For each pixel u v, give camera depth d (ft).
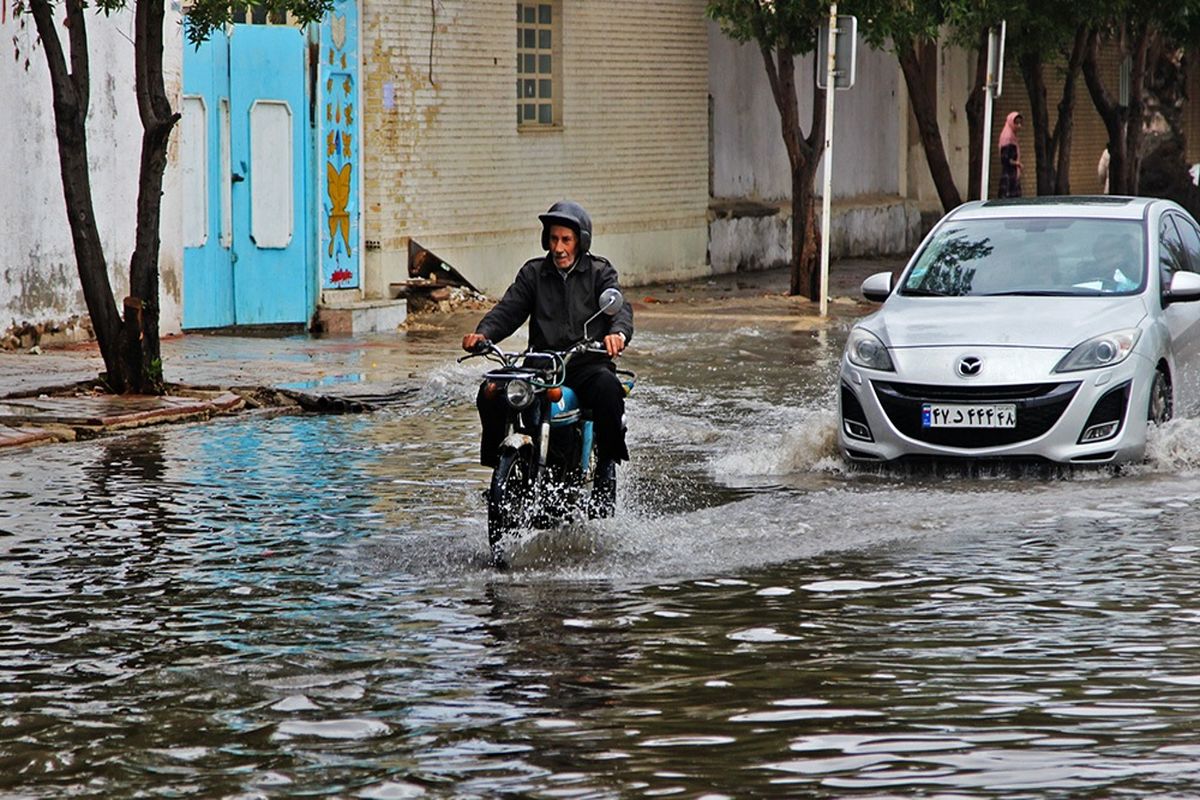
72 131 77.61
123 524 52.85
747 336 109.81
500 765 29.71
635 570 46.57
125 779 29.27
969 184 194.59
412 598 43.24
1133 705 33.17
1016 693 34.17
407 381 86.33
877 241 178.50
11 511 54.75
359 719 32.65
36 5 75.92
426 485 60.03
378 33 116.47
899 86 182.60
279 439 70.38
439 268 122.52
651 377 90.74
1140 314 63.87
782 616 41.11
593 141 137.49
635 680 35.40
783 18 122.83
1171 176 195.83
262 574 46.14
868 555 48.39
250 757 30.35
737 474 62.44
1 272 92.99
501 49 127.13
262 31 108.58
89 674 36.17
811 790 28.14
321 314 111.34
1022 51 153.07
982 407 60.75
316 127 111.96
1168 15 162.30
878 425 62.08
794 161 131.95
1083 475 61.05
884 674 35.76
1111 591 43.52
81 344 98.02
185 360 91.91
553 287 50.70
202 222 106.01
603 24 137.39
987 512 54.60
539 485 49.26
